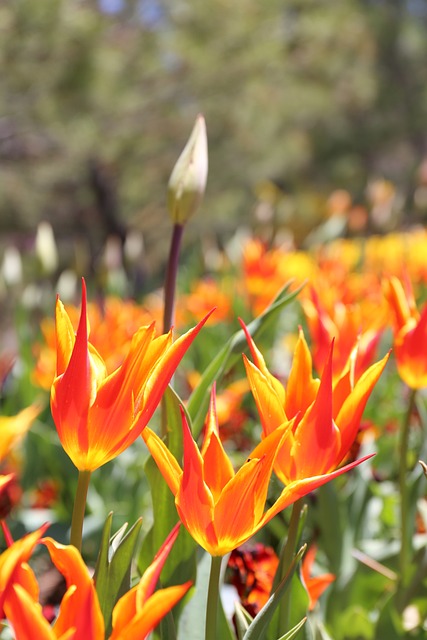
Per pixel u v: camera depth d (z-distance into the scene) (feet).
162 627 1.98
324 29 22.47
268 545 3.25
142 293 8.98
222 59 19.53
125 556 1.81
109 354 3.83
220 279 7.89
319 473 1.81
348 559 3.05
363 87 24.77
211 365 2.30
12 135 18.60
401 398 5.13
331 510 2.94
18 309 5.24
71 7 15.12
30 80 15.47
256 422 4.34
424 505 3.15
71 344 1.71
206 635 1.78
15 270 6.19
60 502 4.28
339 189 25.66
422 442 3.41
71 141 18.44
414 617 2.79
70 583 1.51
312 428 1.79
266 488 1.70
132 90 18.66
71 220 22.38
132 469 4.39
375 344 2.43
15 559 1.45
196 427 2.26
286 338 6.08
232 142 22.90
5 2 14.49
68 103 16.47
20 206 21.25
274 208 9.24
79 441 1.67
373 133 25.48
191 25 19.22
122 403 1.66
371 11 25.02
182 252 13.03
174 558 2.13
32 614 1.43
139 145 20.62
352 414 1.82
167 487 2.10
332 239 9.09
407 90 25.66
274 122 23.34
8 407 4.71
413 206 10.13
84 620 1.44
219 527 1.70
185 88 19.79
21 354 4.99
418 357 2.41
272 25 20.62
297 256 6.06
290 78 22.76
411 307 2.44
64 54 15.29
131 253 7.77
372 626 2.73
